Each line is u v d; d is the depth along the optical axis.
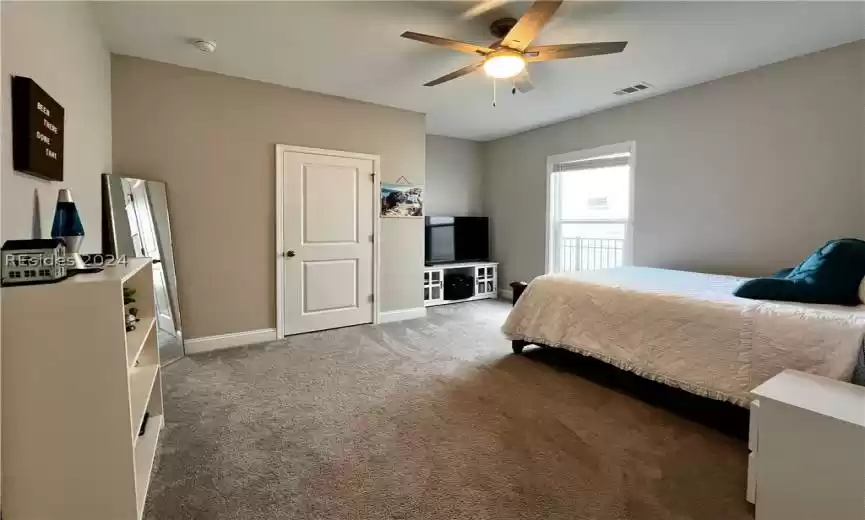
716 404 2.50
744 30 2.70
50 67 1.73
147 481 1.54
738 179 3.48
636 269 3.70
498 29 2.65
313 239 4.07
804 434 1.41
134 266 1.71
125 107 3.14
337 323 4.27
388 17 2.55
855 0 2.32
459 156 6.06
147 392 1.81
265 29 2.70
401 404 2.49
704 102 3.67
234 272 3.66
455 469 1.84
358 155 4.27
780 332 1.97
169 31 2.74
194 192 3.44
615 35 2.75
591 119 4.66
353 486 1.72
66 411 1.24
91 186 2.50
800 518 1.43
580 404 2.50
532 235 5.50
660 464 1.88
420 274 4.86
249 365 3.16
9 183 1.31
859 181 2.87
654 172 4.07
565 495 1.67
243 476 1.78
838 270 2.14
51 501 1.24
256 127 3.69
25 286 1.20
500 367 3.13
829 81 2.97
